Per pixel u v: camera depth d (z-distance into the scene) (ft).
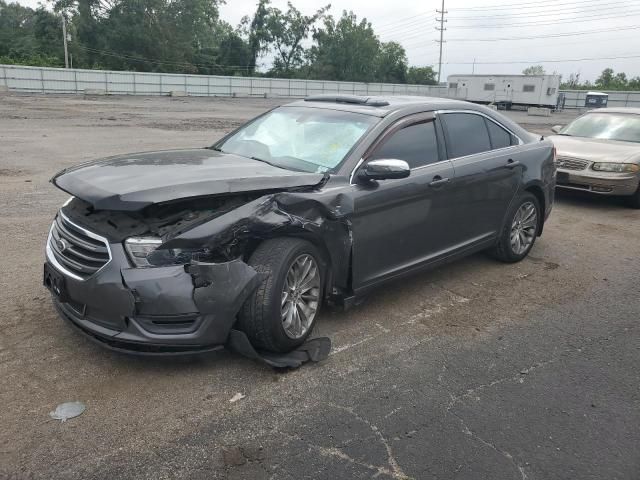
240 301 11.10
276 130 15.89
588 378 12.46
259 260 11.69
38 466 8.80
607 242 23.90
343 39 274.36
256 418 10.33
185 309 10.59
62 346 12.45
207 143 50.16
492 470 9.31
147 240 10.62
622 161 29.37
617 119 34.12
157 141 50.52
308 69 276.62
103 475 8.69
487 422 10.64
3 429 9.61
